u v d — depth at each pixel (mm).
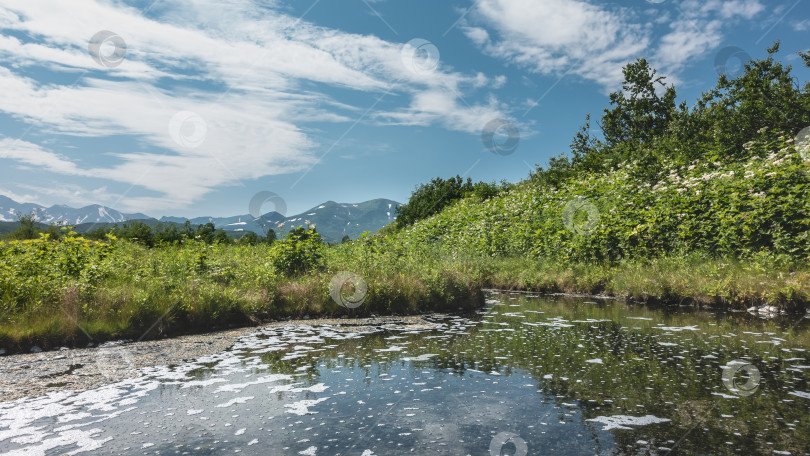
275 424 3232
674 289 9445
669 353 5230
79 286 6410
